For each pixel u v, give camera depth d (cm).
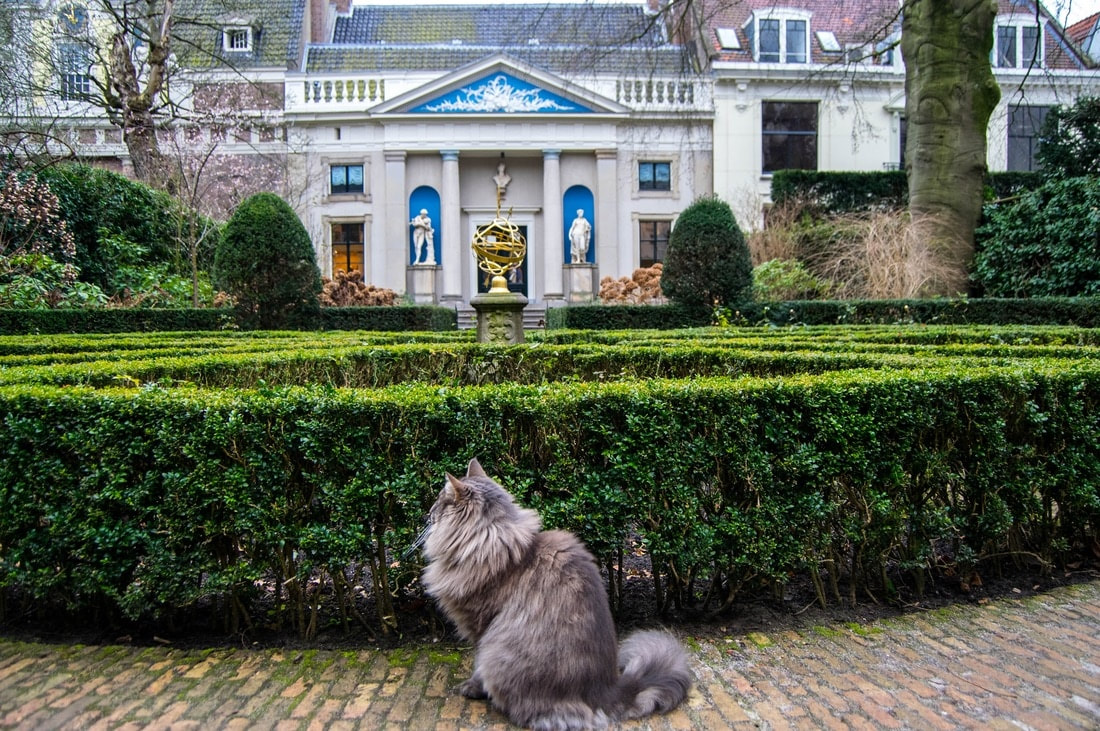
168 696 262
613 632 250
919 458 344
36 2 1650
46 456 294
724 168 2416
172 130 1734
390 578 300
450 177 2381
